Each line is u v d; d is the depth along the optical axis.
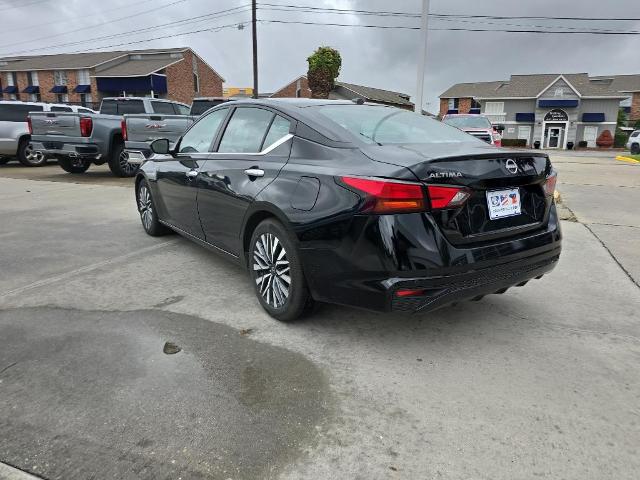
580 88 44.84
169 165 4.84
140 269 4.56
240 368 2.83
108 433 2.25
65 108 14.66
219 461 2.09
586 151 38.41
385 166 2.73
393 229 2.64
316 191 2.97
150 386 2.62
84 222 6.56
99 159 12.00
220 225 3.98
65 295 3.89
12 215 7.01
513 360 2.97
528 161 3.10
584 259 5.11
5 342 3.09
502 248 2.93
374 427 2.33
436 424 2.36
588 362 2.95
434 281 2.68
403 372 2.82
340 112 3.53
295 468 2.07
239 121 3.99
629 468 2.08
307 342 3.16
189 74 43.59
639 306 3.84
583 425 2.36
